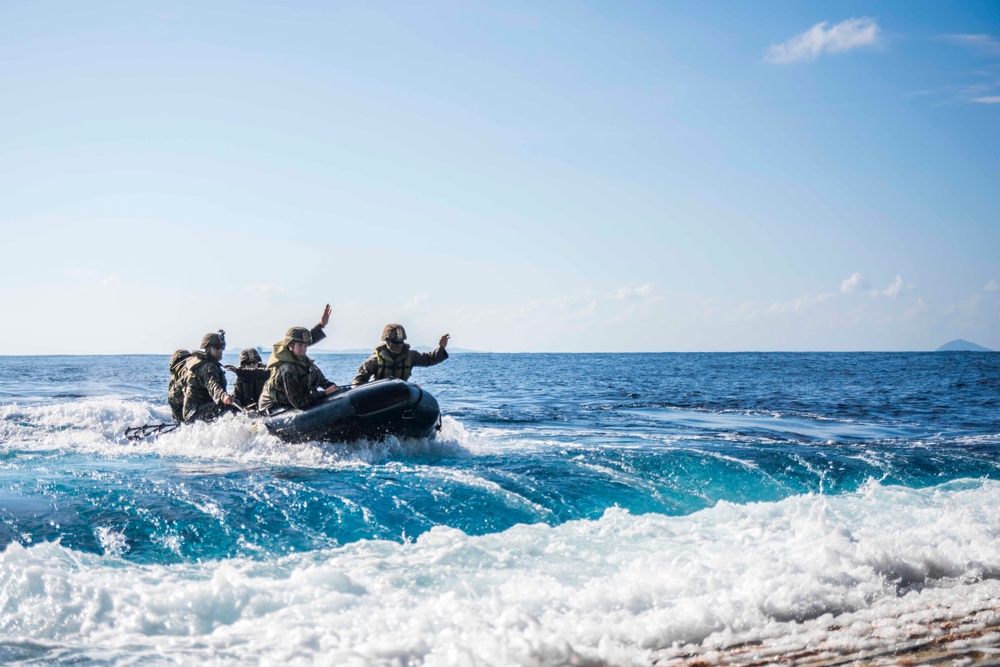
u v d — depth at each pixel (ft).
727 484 24.54
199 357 35.42
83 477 23.02
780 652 12.11
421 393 31.12
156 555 16.22
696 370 155.33
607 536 18.11
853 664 11.66
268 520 18.53
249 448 30.58
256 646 11.60
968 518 20.40
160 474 24.12
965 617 13.76
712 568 15.72
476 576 15.10
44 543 15.75
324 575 14.40
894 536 17.97
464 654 11.01
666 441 34.24
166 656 11.24
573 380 108.58
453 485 22.53
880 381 102.73
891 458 28.48
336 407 29.78
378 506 20.08
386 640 11.71
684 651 12.12
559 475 24.18
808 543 17.33
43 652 11.26
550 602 13.61
